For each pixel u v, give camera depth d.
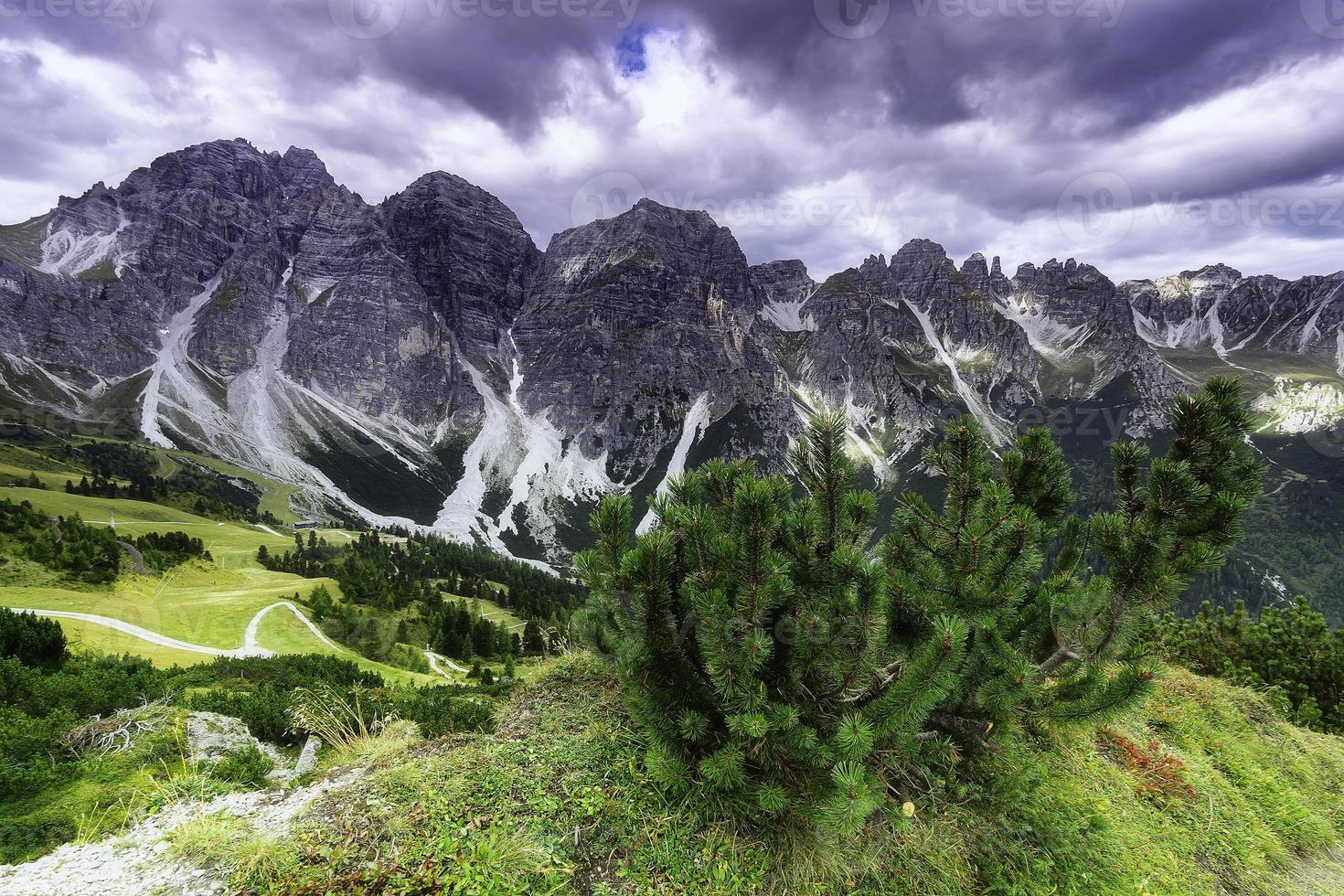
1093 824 6.62
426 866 4.94
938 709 6.57
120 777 7.51
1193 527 6.91
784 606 5.48
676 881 5.19
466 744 6.73
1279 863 7.82
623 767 6.29
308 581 99.69
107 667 17.14
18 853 5.57
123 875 5.15
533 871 5.01
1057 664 6.85
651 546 5.22
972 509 6.80
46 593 65.50
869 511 6.36
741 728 5.15
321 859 5.01
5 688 9.98
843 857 5.51
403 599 101.25
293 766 8.69
